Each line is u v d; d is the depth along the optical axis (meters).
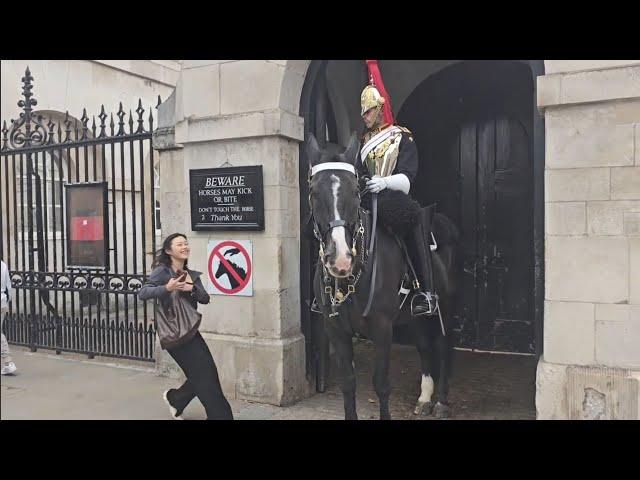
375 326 3.84
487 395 5.54
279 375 5.16
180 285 4.18
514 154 7.22
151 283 4.28
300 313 5.55
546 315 4.19
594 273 4.05
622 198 3.97
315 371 5.64
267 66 5.23
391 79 7.84
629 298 3.97
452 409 5.11
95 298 9.33
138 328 6.60
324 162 3.49
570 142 4.09
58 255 9.91
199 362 4.34
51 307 7.41
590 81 3.99
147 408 5.12
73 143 6.95
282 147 5.24
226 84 5.45
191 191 5.58
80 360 6.93
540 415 4.18
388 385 3.93
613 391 3.96
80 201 6.92
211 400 4.34
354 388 3.95
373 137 4.41
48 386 5.83
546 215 4.18
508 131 7.25
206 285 5.59
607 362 4.02
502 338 7.31
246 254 5.34
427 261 4.36
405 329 7.96
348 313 3.78
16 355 7.21
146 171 11.34
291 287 5.39
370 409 5.16
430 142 7.69
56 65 10.13
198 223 5.55
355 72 7.94
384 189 4.10
